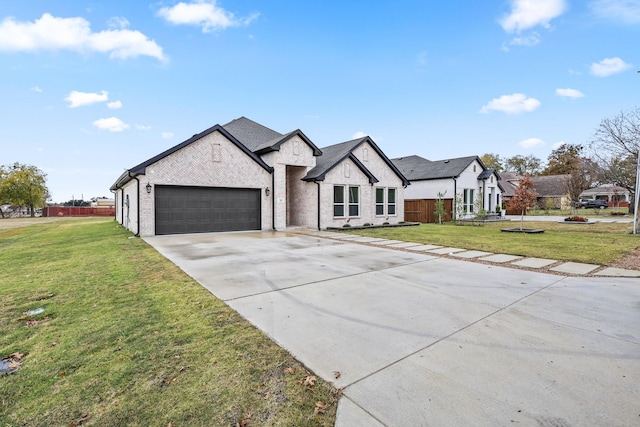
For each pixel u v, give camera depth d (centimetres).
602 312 424
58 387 258
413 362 295
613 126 2162
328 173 1689
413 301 470
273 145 1582
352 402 237
